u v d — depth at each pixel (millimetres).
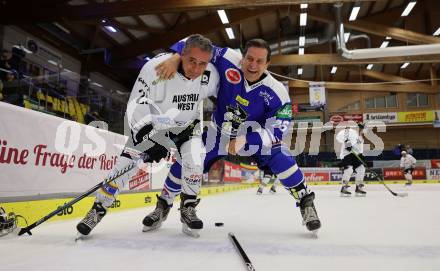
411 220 2408
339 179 13742
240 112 2080
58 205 2715
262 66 1894
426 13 18344
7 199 2240
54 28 11484
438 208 3271
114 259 1366
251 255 1405
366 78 22281
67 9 9945
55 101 8250
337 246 1556
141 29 12961
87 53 13164
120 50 13867
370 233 1888
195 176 1924
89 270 1209
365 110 21844
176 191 2133
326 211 3135
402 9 17859
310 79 22766
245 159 13016
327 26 17719
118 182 1865
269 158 1960
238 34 16359
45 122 2777
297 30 18375
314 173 13797
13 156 2469
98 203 1826
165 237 1854
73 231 2074
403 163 10570
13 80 7234
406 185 10539
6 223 1875
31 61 10695
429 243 1595
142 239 1785
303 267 1227
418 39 15875
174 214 3102
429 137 20172
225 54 2062
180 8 9859
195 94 1970
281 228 2162
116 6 9992
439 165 14281
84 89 10672
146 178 4422
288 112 2035
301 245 1586
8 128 2430
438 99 20812
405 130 20422
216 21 13383
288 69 21281
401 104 21375
